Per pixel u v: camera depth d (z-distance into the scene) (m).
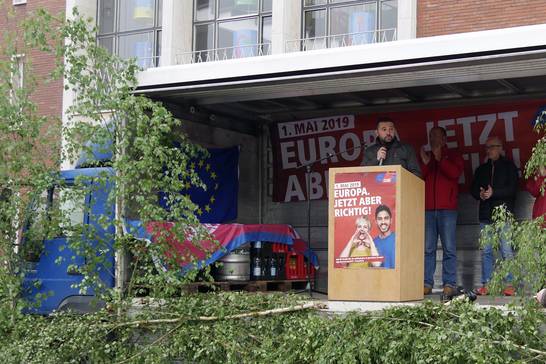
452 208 12.02
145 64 17.91
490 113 13.08
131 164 10.19
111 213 10.45
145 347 10.12
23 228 10.86
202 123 13.19
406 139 13.63
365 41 15.80
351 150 14.05
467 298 8.49
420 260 10.10
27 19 10.83
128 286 10.47
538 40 9.18
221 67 10.91
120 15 18.31
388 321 8.61
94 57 10.67
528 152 12.80
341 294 9.44
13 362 10.30
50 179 10.51
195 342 9.87
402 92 13.02
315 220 14.38
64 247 10.45
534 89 12.73
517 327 8.12
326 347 8.70
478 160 13.19
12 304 10.69
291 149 14.55
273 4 16.28
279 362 9.00
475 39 9.49
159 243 10.32
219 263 10.69
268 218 14.69
